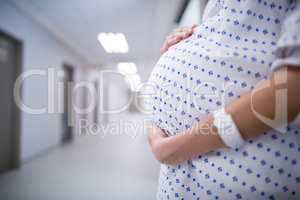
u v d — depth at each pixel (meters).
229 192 0.40
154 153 0.49
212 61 0.42
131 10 3.47
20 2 3.17
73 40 5.23
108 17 3.79
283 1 0.42
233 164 0.40
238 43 0.42
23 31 3.46
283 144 0.38
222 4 0.47
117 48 6.02
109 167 3.18
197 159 0.43
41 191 2.32
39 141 4.00
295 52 0.31
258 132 0.35
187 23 2.93
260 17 0.42
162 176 0.53
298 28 0.31
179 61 0.47
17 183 2.56
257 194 0.39
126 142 4.89
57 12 3.57
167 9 3.38
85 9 3.45
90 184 2.51
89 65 7.59
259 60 0.39
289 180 0.39
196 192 0.45
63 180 2.65
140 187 2.42
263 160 0.38
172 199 0.48
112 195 2.21
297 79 0.31
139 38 5.08
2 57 3.06
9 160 3.19
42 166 3.28
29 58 3.65
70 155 3.96
